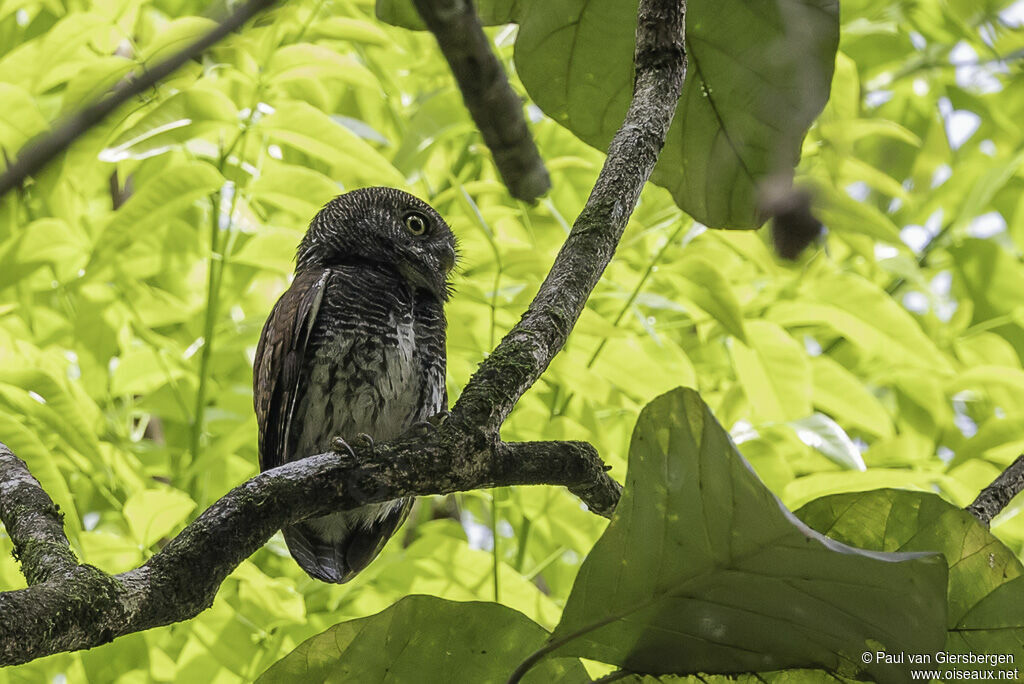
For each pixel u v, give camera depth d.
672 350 9.14
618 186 4.01
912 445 10.14
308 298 7.51
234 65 8.09
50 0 9.48
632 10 4.66
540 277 7.90
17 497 3.90
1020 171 11.54
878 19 10.86
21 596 2.74
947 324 11.34
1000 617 3.63
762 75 4.57
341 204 8.29
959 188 11.66
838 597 3.26
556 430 8.21
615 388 9.15
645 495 3.24
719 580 3.29
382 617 3.74
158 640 7.95
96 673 7.74
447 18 3.50
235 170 9.13
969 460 8.90
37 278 9.33
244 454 9.93
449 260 8.28
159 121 7.50
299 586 8.87
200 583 3.00
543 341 3.79
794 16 4.45
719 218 4.97
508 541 11.16
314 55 8.22
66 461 8.48
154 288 10.15
